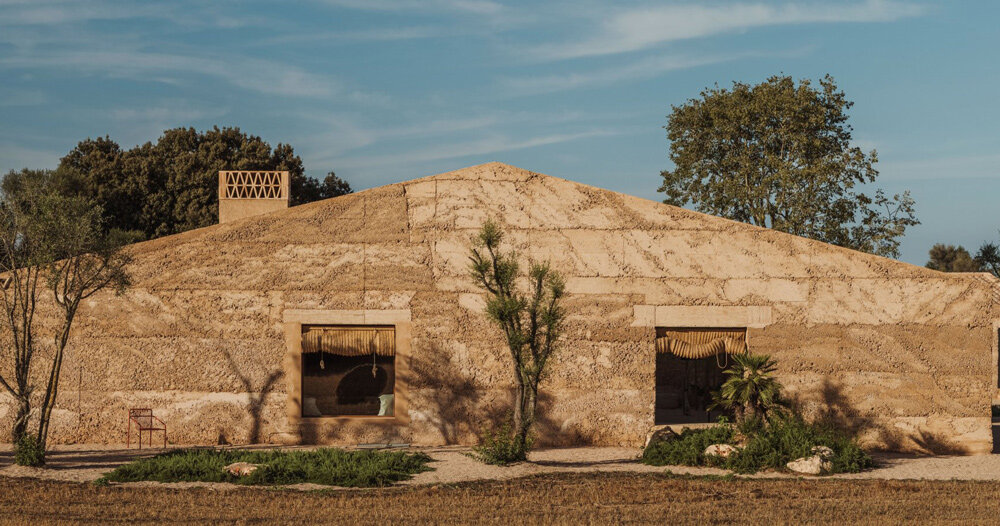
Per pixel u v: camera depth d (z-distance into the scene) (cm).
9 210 2202
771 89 4731
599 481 2086
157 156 5944
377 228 2534
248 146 6088
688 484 2062
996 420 3500
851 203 4784
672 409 3331
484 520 1748
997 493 1989
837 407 2511
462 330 2516
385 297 2519
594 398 2516
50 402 2206
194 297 2511
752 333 2519
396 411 2508
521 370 2258
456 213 2539
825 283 2527
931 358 2511
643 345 2519
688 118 5028
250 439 2497
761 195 4625
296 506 1848
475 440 2502
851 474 2197
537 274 2220
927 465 2314
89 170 5903
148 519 1745
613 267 2534
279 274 2520
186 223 5584
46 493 1922
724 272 2531
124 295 2502
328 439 2502
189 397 2498
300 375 2505
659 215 2542
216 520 1744
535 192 2547
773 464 2214
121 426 2494
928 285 2520
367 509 1831
